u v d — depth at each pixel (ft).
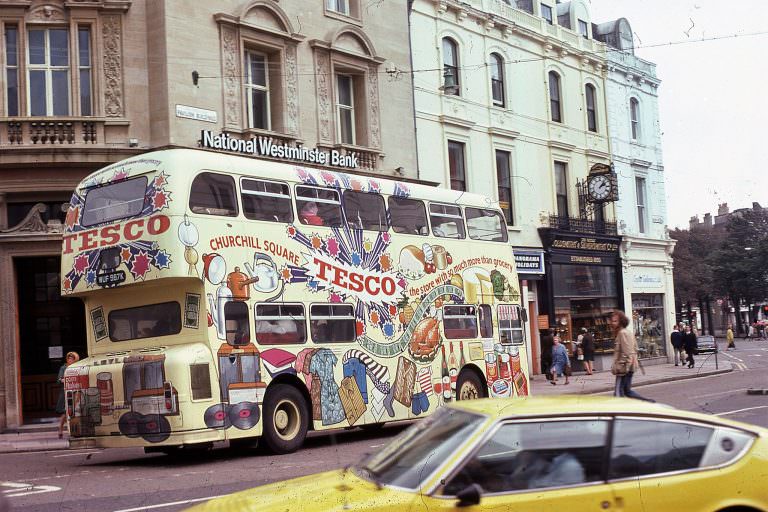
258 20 82.48
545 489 18.47
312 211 52.75
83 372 48.06
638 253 138.62
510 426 18.95
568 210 124.98
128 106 73.77
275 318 49.26
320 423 51.01
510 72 115.75
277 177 51.03
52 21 73.31
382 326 55.93
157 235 45.39
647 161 144.66
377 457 20.47
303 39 86.17
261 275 48.83
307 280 51.49
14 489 38.70
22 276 75.87
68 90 73.67
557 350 101.09
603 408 19.60
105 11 74.02
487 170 109.70
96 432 47.24
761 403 64.54
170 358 44.73
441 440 19.30
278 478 39.40
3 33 72.28
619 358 53.42
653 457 19.27
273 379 48.60
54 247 72.84
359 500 17.78
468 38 108.68
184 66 75.36
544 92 122.42
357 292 54.60
